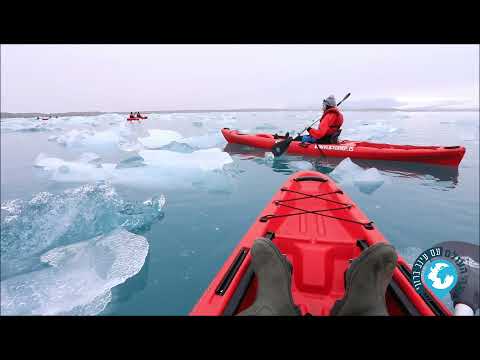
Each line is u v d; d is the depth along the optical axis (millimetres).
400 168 4910
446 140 8844
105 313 1658
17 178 4742
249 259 1419
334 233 1906
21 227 2686
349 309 983
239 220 2990
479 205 3316
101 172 4871
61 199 3164
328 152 5504
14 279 2002
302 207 2334
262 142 6582
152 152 5902
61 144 8883
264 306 998
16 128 14297
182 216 3107
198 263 2197
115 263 2168
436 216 3021
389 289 1178
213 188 4117
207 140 8172
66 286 1928
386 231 2693
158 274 2057
